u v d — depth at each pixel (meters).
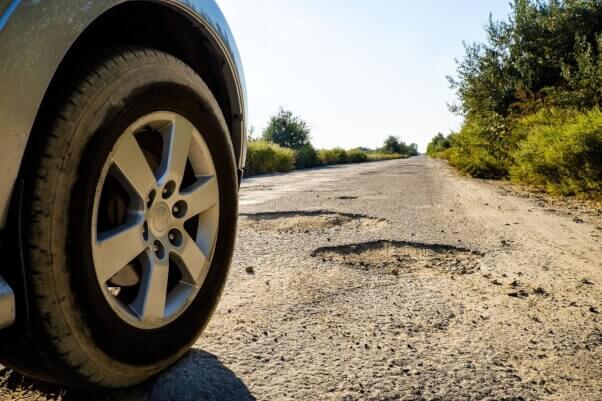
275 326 2.08
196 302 1.68
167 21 1.70
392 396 1.49
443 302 2.43
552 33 12.69
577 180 7.12
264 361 1.73
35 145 1.16
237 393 1.50
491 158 11.44
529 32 13.10
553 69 12.80
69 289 1.18
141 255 1.48
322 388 1.54
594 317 2.22
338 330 2.04
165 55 1.54
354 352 1.82
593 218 5.12
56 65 1.15
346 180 11.95
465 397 1.49
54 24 1.16
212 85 2.00
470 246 3.71
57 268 1.16
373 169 18.86
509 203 6.44
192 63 1.91
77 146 1.21
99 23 1.55
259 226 4.74
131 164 1.39
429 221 4.90
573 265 3.17
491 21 13.99
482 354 1.81
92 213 1.26
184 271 1.65
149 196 1.47
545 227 4.55
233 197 1.89
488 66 14.17
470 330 2.06
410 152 92.44
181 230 1.61
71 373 1.23
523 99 12.41
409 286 2.71
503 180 10.82
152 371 1.49
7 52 1.06
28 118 1.09
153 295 1.47
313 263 3.24
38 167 1.14
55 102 1.21
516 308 2.34
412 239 3.95
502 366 1.71
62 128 1.19
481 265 3.20
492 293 2.58
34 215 1.12
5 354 1.21
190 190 1.64
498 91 13.96
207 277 1.74
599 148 6.68
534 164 8.27
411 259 3.38
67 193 1.19
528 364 1.73
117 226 1.43
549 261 3.28
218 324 2.09
